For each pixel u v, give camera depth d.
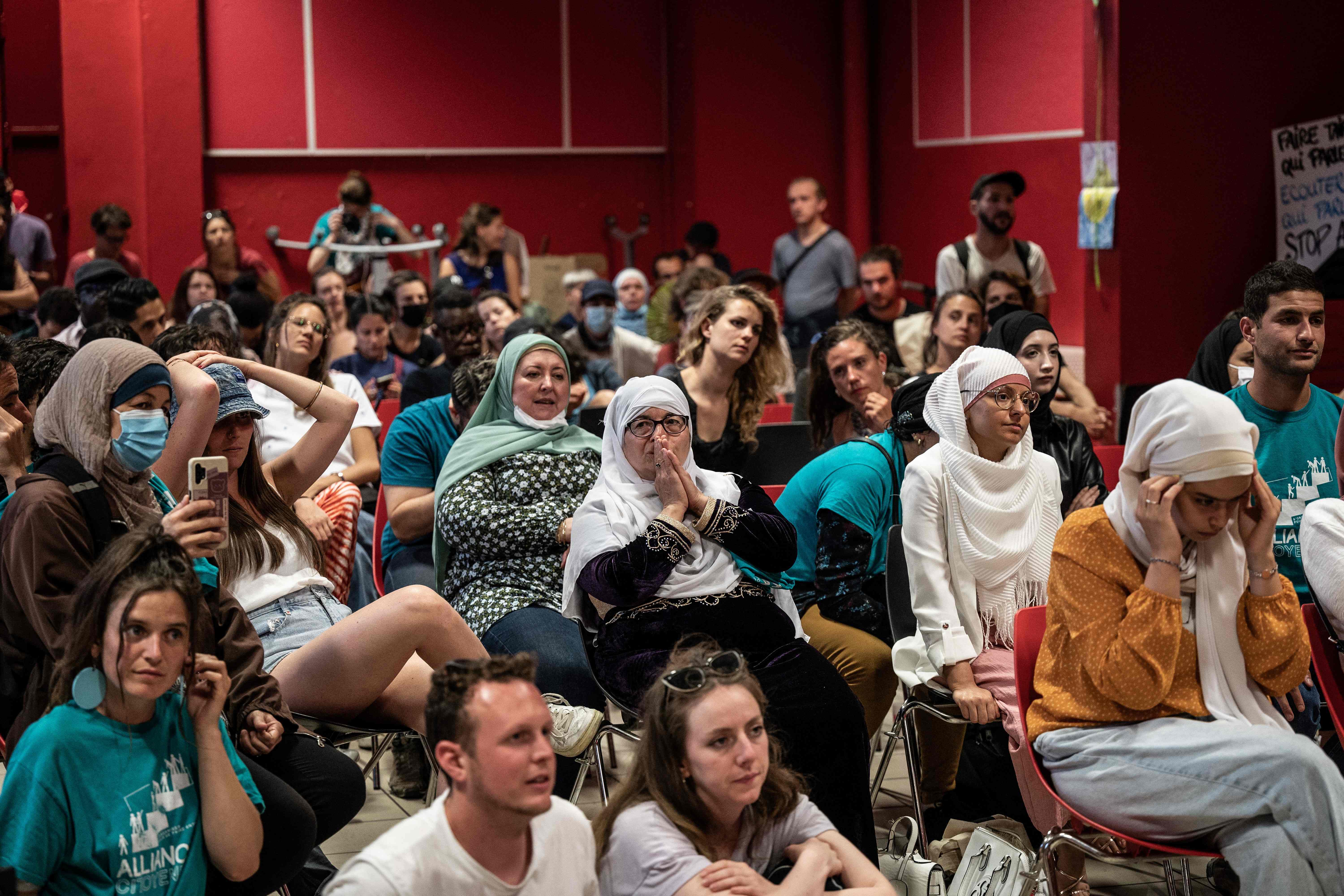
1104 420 5.88
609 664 3.31
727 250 11.95
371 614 3.16
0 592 2.63
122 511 2.74
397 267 11.46
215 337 3.82
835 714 3.15
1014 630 3.11
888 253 7.66
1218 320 7.39
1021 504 3.45
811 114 12.04
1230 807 2.65
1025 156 10.16
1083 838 2.90
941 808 3.56
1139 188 7.19
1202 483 2.73
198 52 10.69
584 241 12.17
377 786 4.17
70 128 10.47
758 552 3.34
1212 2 7.15
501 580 3.90
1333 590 3.12
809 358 5.07
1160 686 2.77
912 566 3.41
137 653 2.24
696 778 2.38
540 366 4.11
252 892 2.62
